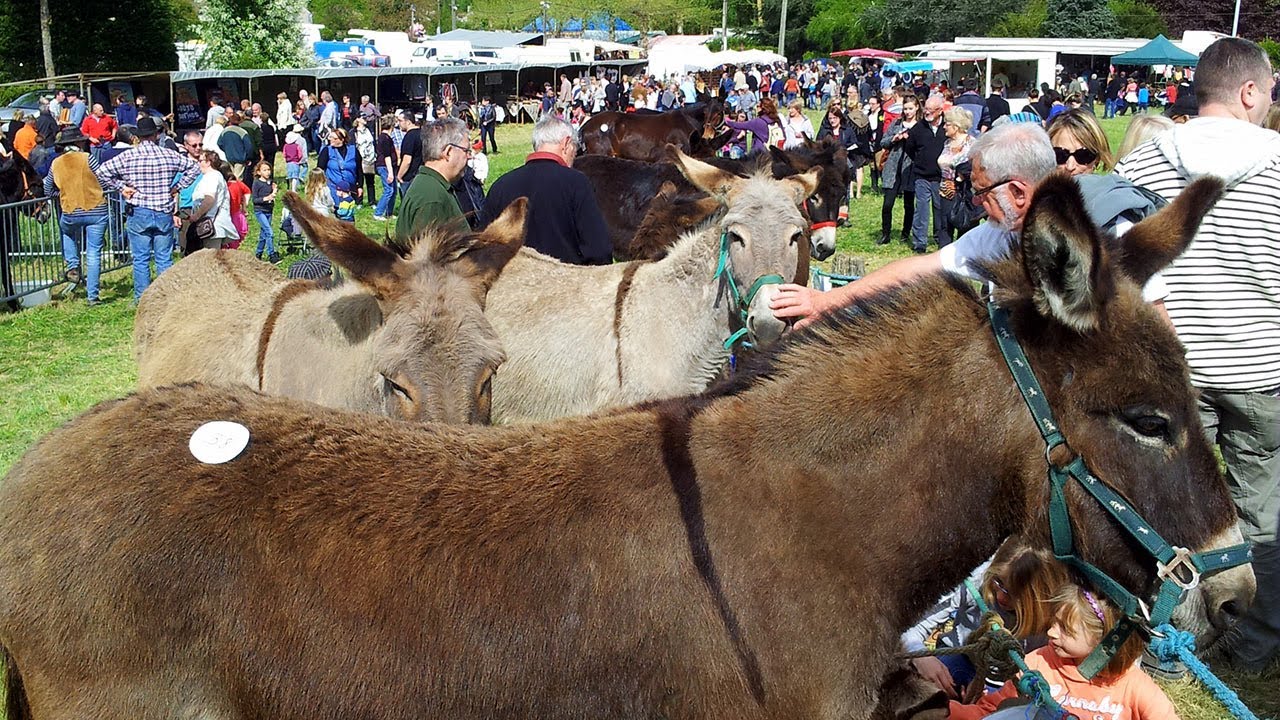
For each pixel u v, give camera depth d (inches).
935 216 557.0
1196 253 170.9
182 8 2010.3
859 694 95.4
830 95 1795.0
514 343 206.8
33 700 99.7
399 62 1878.7
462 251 158.4
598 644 92.4
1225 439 184.1
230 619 94.4
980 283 100.0
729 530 94.7
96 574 95.2
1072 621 115.0
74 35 1686.8
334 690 93.7
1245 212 166.4
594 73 2053.4
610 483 97.0
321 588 94.2
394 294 147.8
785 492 96.0
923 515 95.5
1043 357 93.2
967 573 99.3
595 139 692.1
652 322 205.0
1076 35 2490.2
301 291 178.1
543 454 100.1
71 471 100.3
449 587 93.6
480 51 2033.7
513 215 164.7
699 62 2142.0
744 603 92.8
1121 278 95.5
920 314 99.9
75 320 478.6
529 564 93.9
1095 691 119.5
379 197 869.8
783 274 196.7
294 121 1122.0
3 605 98.1
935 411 95.6
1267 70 171.6
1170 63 1755.7
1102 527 92.4
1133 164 179.5
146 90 1291.8
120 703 96.0
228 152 764.0
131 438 102.1
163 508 96.3
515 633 92.9
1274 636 187.0
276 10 1729.8
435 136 242.7
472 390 142.8
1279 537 180.9
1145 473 91.1
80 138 513.7
